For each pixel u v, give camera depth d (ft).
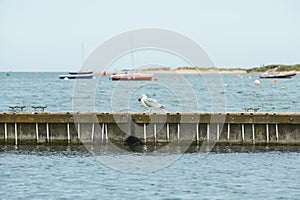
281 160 95.30
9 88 336.29
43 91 297.33
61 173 85.81
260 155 99.55
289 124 105.40
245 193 74.59
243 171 87.45
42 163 92.53
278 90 309.83
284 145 105.81
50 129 106.11
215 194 74.23
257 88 336.29
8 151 102.27
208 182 80.59
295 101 219.00
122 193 74.59
